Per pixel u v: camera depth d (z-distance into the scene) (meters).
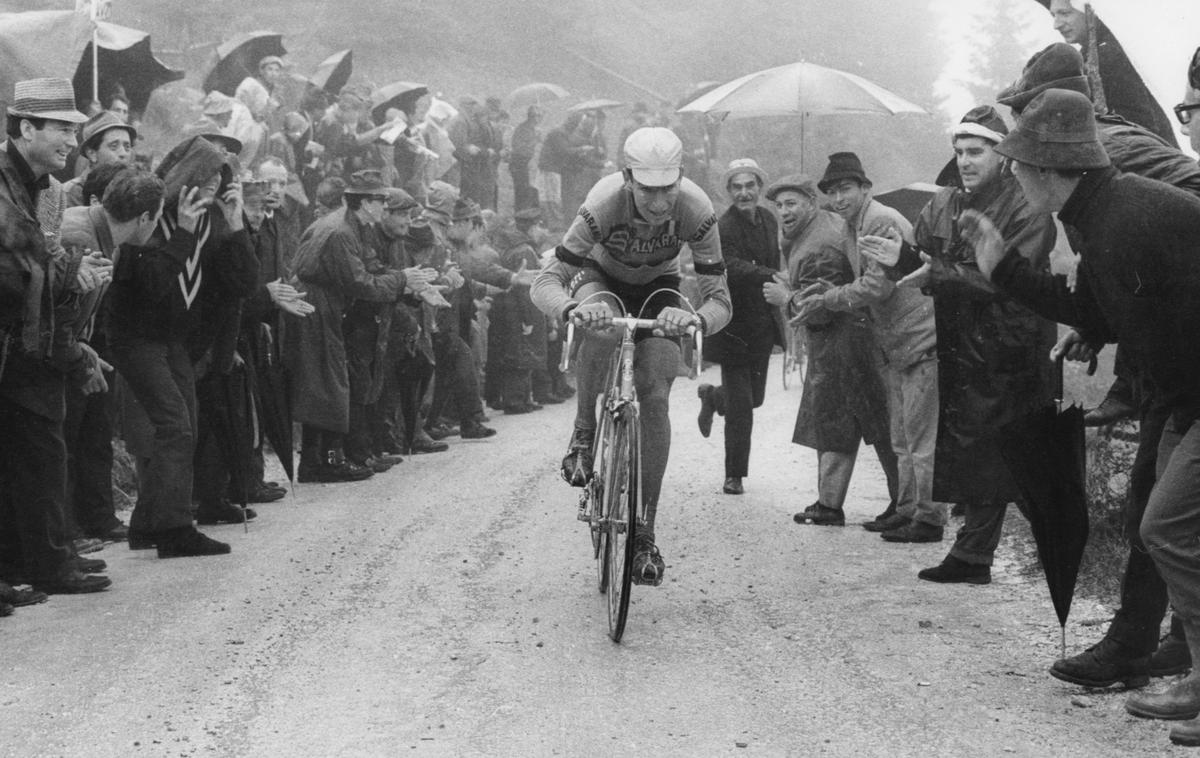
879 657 6.95
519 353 19.36
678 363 7.92
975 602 8.10
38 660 6.91
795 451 15.08
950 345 8.43
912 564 9.23
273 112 19.23
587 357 8.14
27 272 7.53
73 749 5.61
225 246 9.88
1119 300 5.64
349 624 7.65
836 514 10.77
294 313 11.62
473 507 11.59
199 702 6.22
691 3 50.91
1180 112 6.30
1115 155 6.37
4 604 7.91
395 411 14.91
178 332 9.57
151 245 9.19
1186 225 5.44
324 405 12.58
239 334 11.04
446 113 27.73
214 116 16.86
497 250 19.91
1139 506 6.20
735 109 14.63
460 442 16.36
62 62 13.61
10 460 8.29
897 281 8.70
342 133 19.92
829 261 10.69
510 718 6.01
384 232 13.91
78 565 8.60
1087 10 7.91
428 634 7.45
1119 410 8.01
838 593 8.41
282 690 6.41
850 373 10.52
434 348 16.34
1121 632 6.25
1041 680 6.50
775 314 12.23
